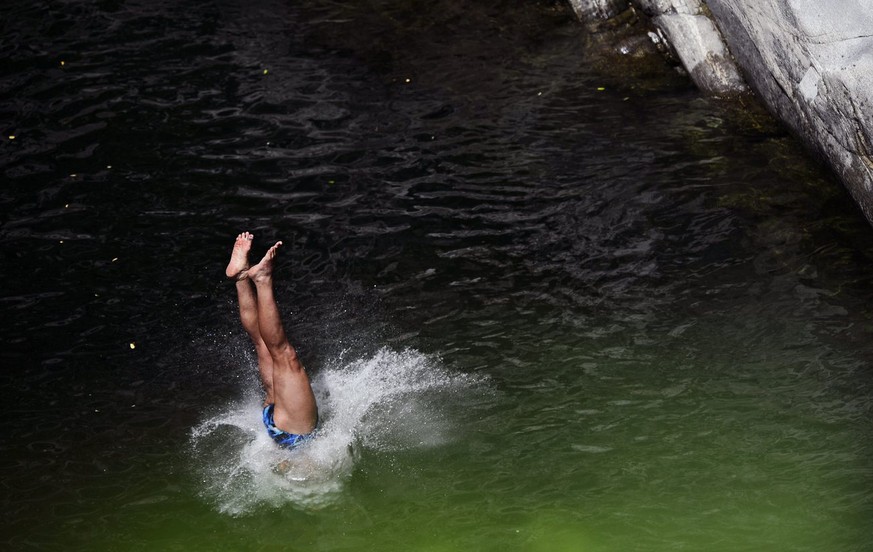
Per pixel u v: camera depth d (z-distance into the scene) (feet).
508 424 46.93
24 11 88.69
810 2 57.16
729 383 48.08
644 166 66.64
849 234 58.44
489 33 84.79
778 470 42.96
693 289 55.11
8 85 78.02
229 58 82.28
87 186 66.54
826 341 50.26
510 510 42.32
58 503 43.39
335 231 62.13
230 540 41.78
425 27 86.43
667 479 43.06
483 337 52.80
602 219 61.82
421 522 42.16
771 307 53.11
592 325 52.95
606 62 79.36
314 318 55.16
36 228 62.49
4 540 41.50
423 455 45.65
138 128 72.84
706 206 62.08
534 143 70.18
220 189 66.33
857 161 57.26
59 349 53.01
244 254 42.52
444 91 77.10
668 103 73.67
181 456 46.11
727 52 72.95
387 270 58.59
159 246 61.00
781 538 39.73
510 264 58.44
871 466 42.68
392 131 72.28
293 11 89.81
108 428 47.78
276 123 73.61
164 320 55.26
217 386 50.67
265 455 45.93
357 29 86.53
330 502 43.52
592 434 45.85
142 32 85.92
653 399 47.52
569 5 86.43
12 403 49.26
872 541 39.17
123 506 43.32
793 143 67.26
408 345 52.60
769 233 59.16
